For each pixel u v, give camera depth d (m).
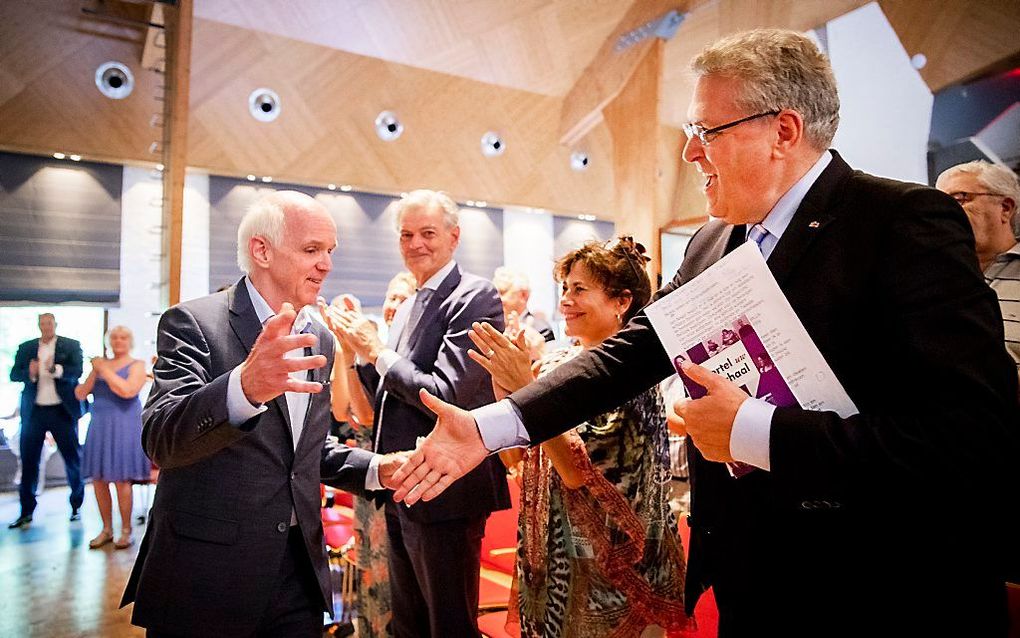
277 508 1.44
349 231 6.29
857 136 3.26
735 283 0.99
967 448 0.79
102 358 4.79
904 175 3.08
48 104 5.11
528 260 7.11
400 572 2.12
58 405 5.56
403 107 5.70
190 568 1.35
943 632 0.93
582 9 4.94
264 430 1.45
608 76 5.23
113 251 5.74
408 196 2.27
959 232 0.92
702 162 1.13
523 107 5.98
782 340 0.96
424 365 2.12
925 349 0.86
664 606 1.48
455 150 6.08
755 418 0.92
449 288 2.20
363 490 1.66
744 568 1.07
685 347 1.02
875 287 0.94
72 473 5.59
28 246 5.46
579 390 1.21
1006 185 1.97
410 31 5.11
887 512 0.95
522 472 1.64
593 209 6.87
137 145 5.42
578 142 6.41
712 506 1.15
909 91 3.00
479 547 2.03
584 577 1.47
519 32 5.19
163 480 1.42
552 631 1.49
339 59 5.27
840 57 3.31
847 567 0.98
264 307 1.54
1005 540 0.91
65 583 3.91
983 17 2.72
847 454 0.85
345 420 2.87
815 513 1.00
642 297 1.69
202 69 5.02
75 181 5.59
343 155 5.76
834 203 1.02
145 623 1.35
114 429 4.75
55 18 4.91
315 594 1.50
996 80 2.71
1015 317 1.92
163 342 1.45
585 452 1.47
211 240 5.80
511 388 1.48
